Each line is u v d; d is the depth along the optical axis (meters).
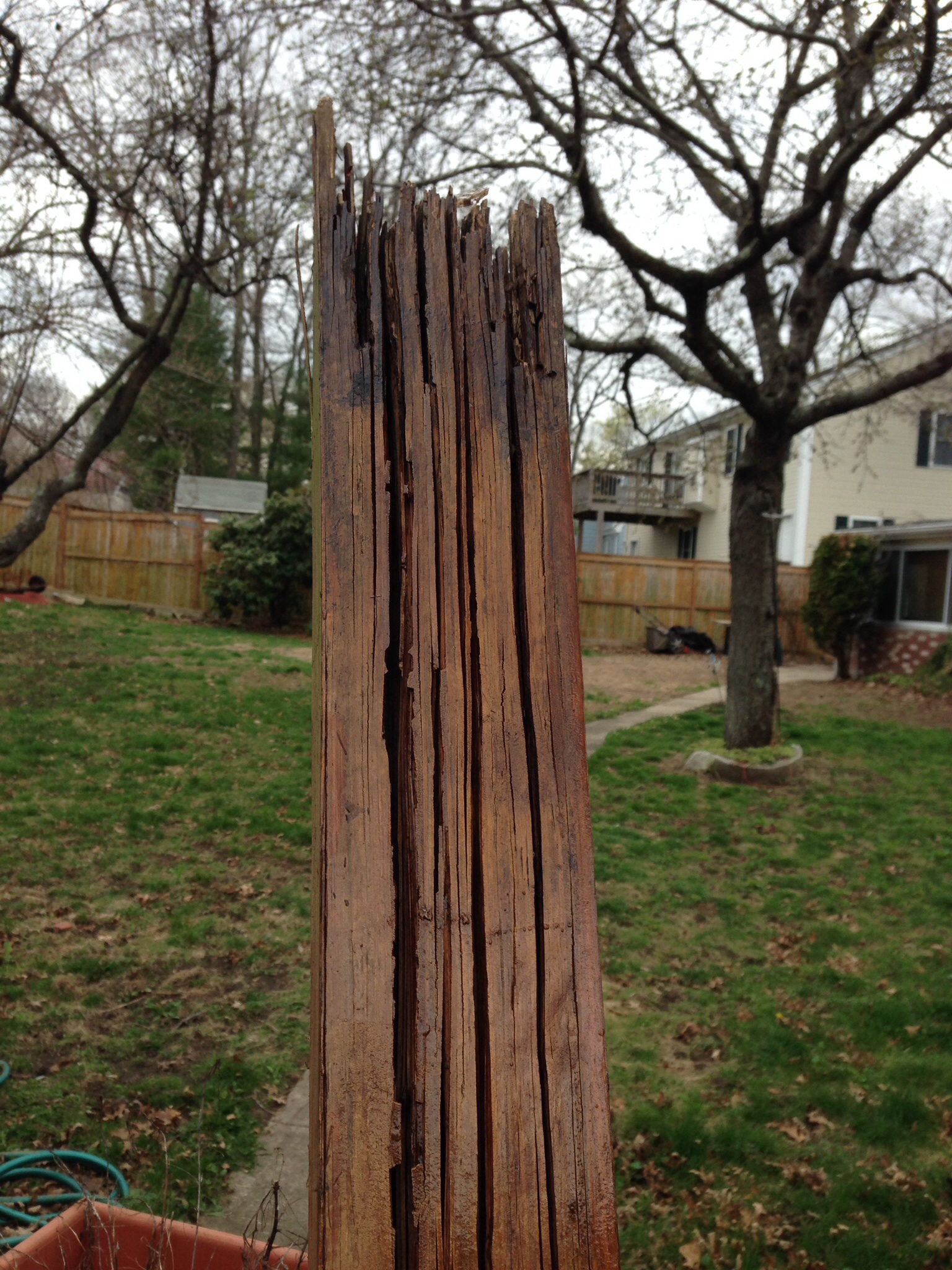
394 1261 0.94
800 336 9.07
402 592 1.04
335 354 1.06
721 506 23.70
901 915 5.74
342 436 1.05
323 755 1.01
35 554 18.28
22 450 11.70
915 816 7.73
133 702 9.98
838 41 7.86
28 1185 3.00
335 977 0.97
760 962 5.07
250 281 8.55
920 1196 3.15
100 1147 3.20
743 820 7.64
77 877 5.63
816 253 8.68
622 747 9.99
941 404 12.75
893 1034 4.23
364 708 1.02
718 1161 3.34
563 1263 0.98
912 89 6.71
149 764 7.99
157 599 18.95
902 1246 2.93
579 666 1.09
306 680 12.06
